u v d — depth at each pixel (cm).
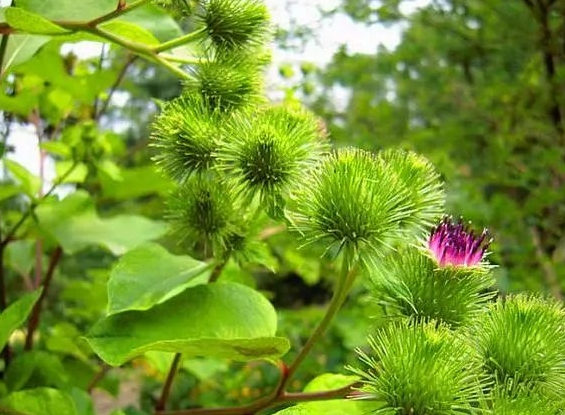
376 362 16
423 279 18
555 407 15
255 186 19
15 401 21
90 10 22
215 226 20
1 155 23
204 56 22
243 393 48
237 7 21
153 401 47
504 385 16
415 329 16
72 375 33
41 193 32
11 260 35
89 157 33
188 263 21
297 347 46
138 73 63
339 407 19
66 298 39
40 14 21
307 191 18
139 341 19
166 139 20
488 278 19
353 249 18
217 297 20
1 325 20
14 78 33
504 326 17
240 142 19
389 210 18
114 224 31
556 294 50
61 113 36
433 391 15
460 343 16
